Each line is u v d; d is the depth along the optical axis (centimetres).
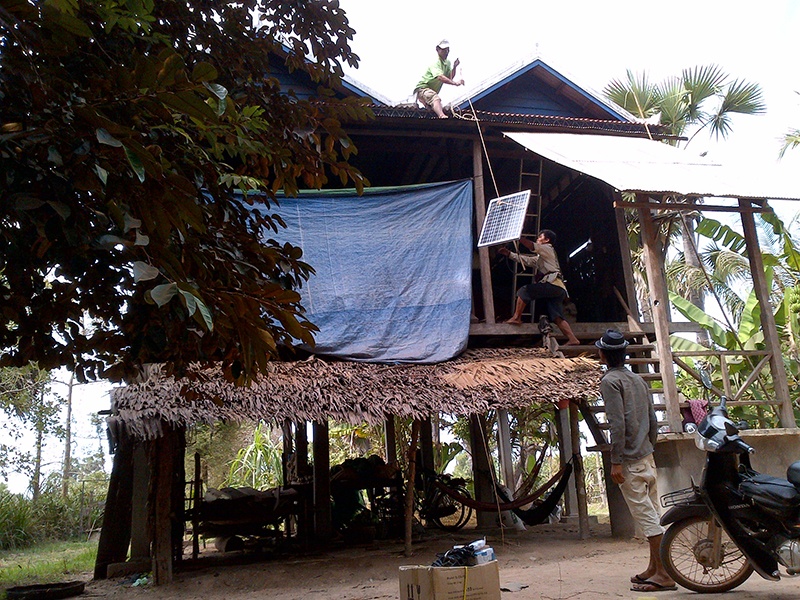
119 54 322
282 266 389
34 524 1572
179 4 386
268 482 1638
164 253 261
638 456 503
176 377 403
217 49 413
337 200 895
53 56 255
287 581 702
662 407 845
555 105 1117
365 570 730
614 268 1045
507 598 517
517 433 1510
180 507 848
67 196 260
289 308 316
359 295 866
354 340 850
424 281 888
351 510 1059
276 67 974
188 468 1919
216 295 281
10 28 238
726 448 448
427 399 769
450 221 912
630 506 512
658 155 944
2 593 726
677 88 1612
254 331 288
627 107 1641
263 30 450
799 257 1206
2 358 317
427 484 1066
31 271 285
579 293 1177
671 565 493
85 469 2111
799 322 1176
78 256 276
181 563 854
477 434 1089
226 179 362
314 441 990
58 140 249
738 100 1612
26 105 262
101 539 867
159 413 684
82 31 238
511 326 918
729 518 456
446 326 877
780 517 439
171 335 331
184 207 254
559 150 885
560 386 803
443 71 970
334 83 469
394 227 899
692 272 1566
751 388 1158
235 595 654
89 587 773
